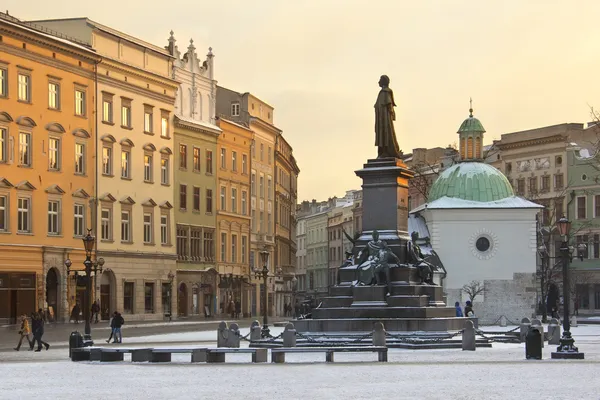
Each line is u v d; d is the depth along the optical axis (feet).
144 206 326.85
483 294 328.90
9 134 267.80
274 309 455.22
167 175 341.62
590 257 439.63
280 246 477.36
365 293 167.43
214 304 371.76
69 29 303.48
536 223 331.16
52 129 283.59
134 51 323.78
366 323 163.53
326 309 167.73
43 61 279.90
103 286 305.53
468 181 337.52
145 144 328.08
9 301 264.11
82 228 295.89
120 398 88.74
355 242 175.42
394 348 156.35
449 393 91.30
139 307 321.93
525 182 472.44
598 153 395.55
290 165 512.63
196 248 362.33
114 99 312.29
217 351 135.23
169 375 112.78
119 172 314.35
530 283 328.49
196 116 366.63
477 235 329.93
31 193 274.77
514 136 477.36
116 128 312.91
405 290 167.53
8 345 184.44
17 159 270.67
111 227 309.22
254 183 423.23
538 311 397.19
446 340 158.40
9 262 264.72
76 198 293.02
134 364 132.26
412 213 347.15
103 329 251.60
